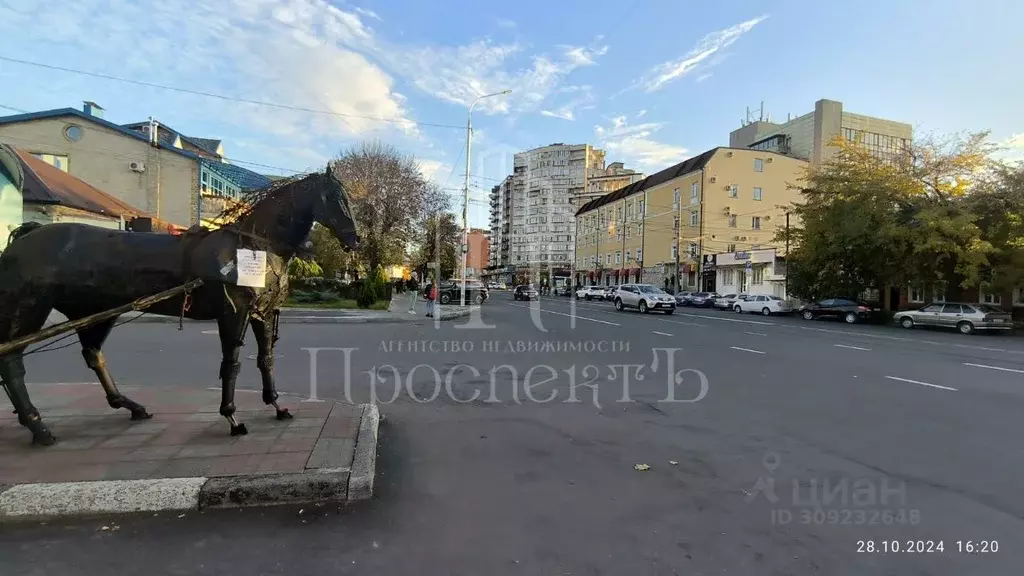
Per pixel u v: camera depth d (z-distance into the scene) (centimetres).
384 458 457
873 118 6444
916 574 290
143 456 400
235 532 316
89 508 330
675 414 632
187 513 339
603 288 5378
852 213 2755
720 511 363
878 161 2852
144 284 435
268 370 508
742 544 318
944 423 604
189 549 296
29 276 412
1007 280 2347
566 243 6950
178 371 827
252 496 352
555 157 6875
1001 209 2462
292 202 474
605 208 6988
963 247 2436
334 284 3056
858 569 294
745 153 5125
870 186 2747
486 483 404
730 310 3891
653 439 529
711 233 4997
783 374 927
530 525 335
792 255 3312
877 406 686
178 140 3528
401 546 304
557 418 606
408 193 3475
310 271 2934
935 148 2706
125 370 827
